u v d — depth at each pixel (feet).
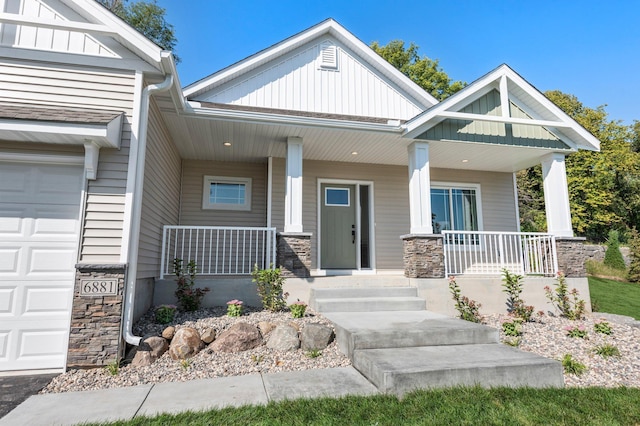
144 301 15.65
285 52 23.93
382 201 26.66
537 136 22.75
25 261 12.63
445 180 28.25
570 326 16.62
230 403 9.35
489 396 9.58
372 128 20.06
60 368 12.28
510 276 20.36
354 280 20.08
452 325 14.01
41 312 12.51
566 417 8.61
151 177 16.01
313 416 8.54
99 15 13.57
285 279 18.67
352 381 10.85
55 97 13.41
